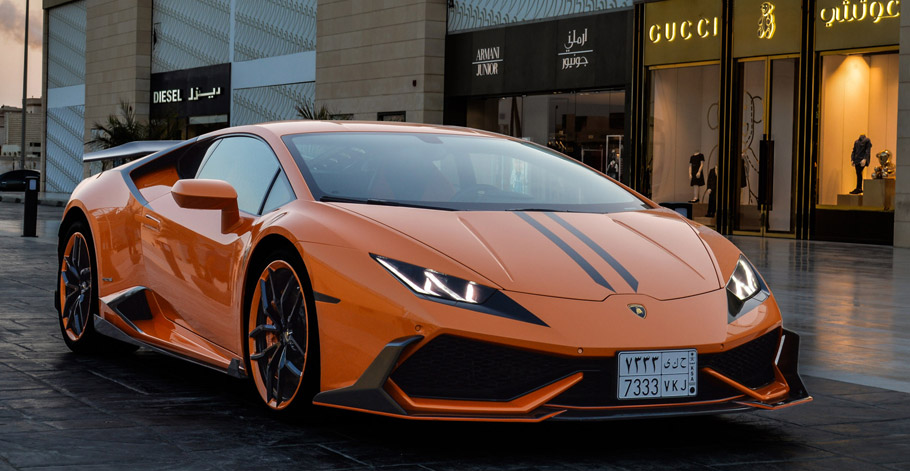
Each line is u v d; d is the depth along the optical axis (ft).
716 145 60.13
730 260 11.89
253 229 12.26
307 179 12.34
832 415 12.82
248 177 13.41
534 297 10.24
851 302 26.48
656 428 11.87
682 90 61.67
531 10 70.03
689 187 61.57
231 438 10.85
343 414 12.01
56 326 18.92
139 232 14.69
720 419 12.44
